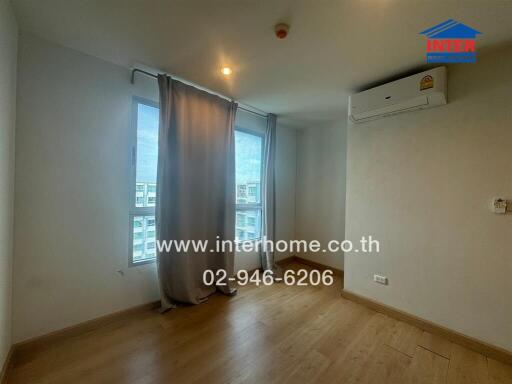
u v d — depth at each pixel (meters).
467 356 1.69
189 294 2.32
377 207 2.33
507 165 1.64
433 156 1.97
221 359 1.63
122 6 1.35
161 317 2.12
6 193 1.41
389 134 2.24
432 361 1.64
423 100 1.90
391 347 1.78
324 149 3.60
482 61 1.73
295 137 3.95
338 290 2.79
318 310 2.31
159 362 1.59
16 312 1.60
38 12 1.42
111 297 2.02
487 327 1.71
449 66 1.88
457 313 1.85
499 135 1.67
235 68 2.02
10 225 1.52
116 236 2.04
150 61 1.94
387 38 1.58
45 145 1.69
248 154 3.23
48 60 1.69
